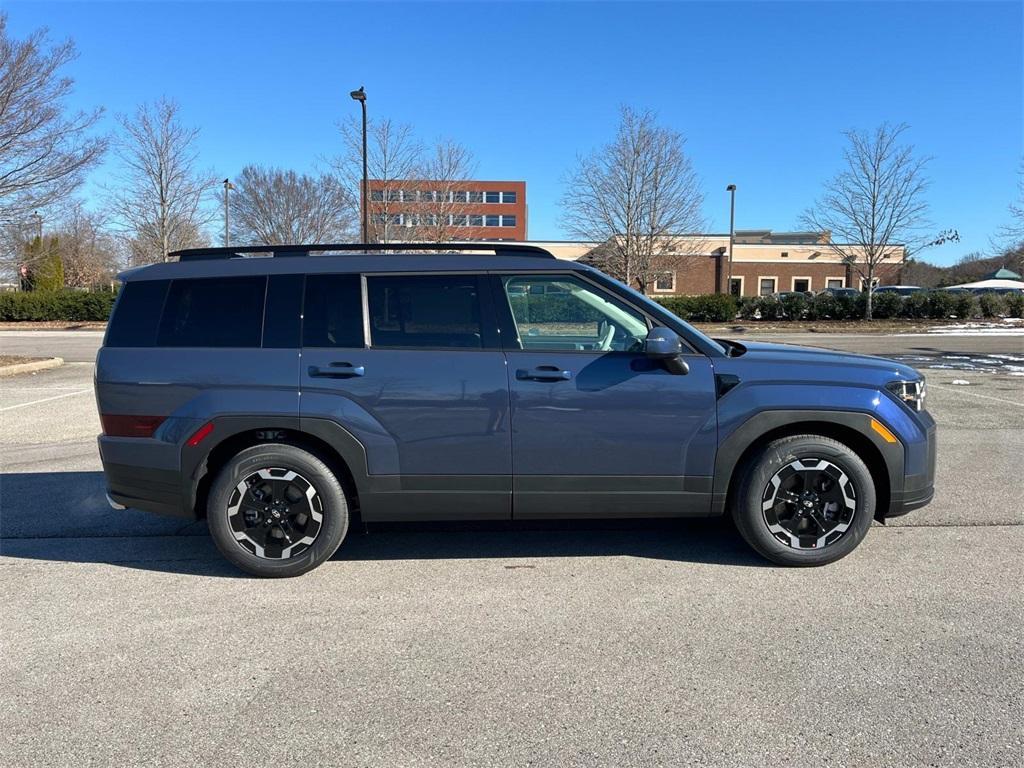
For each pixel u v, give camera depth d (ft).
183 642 11.27
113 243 173.78
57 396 37.17
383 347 13.32
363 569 14.19
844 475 13.47
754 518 13.61
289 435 13.65
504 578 13.67
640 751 8.48
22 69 47.93
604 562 14.39
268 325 13.44
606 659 10.62
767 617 11.86
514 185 269.03
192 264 13.88
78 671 10.42
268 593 13.10
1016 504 17.76
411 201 93.35
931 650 10.73
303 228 132.16
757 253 166.50
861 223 98.68
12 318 118.21
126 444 13.56
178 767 8.29
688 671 10.25
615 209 98.84
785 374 13.42
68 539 16.03
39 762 8.38
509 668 10.41
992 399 34.09
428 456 13.24
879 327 92.73
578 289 13.55
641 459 13.28
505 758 8.39
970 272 245.65
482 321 13.39
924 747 8.46
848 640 11.06
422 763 8.32
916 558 14.33
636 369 13.23
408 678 10.18
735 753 8.41
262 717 9.26
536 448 13.20
